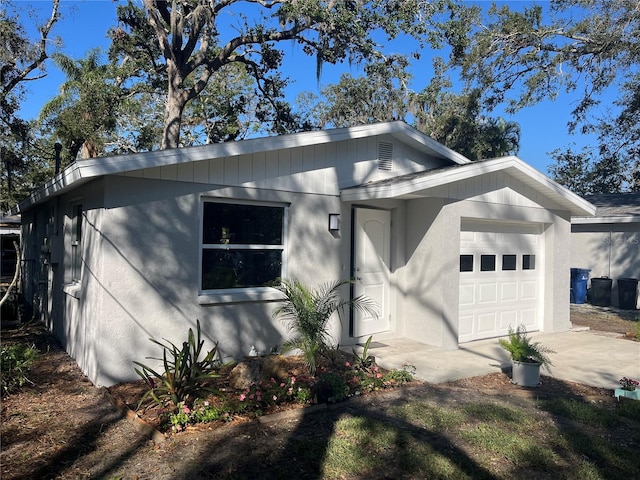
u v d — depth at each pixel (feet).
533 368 22.33
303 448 15.12
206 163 23.34
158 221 22.12
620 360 27.25
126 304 21.36
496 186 31.58
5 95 53.83
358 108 111.34
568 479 13.58
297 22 63.36
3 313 37.32
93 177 20.84
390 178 29.68
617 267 54.24
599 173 88.69
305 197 26.71
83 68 72.18
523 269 35.06
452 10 59.36
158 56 76.13
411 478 13.58
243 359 23.36
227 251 24.67
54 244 31.50
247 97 88.02
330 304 23.89
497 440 15.92
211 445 15.35
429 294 29.12
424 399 20.17
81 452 15.02
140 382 21.48
